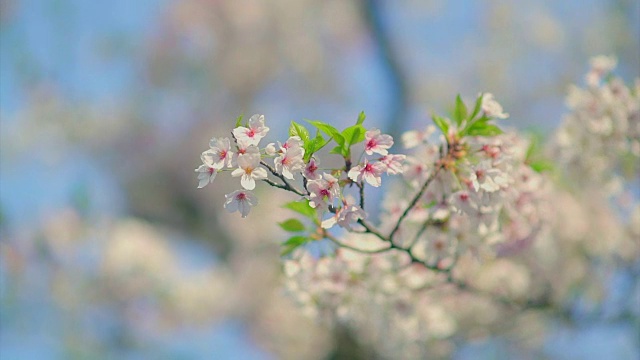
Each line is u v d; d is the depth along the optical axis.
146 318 11.78
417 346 5.02
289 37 14.66
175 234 14.81
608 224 4.96
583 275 5.05
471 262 4.39
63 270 10.97
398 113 13.95
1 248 10.57
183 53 14.73
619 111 3.57
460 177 2.83
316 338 10.45
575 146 3.69
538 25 13.62
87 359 10.84
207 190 14.57
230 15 14.62
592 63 3.64
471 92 14.15
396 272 3.61
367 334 5.97
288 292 3.54
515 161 3.12
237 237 13.16
